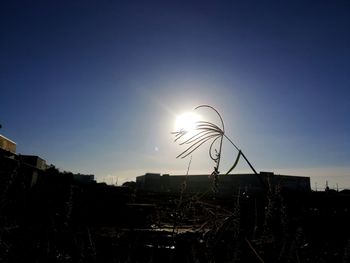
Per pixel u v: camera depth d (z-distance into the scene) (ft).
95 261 12.14
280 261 5.83
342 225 28.43
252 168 6.21
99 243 16.56
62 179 55.57
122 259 14.40
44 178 53.06
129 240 16.88
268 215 6.19
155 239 14.79
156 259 13.14
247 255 5.83
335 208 45.68
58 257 10.51
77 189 37.65
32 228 10.24
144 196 42.16
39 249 9.89
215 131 5.92
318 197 48.08
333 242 19.48
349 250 6.78
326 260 13.62
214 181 6.07
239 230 6.01
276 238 6.20
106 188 49.55
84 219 27.12
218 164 5.94
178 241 8.27
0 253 9.11
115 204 40.91
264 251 5.88
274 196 6.36
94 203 40.29
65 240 11.25
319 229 27.37
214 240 6.01
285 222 6.25
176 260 7.94
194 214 6.40
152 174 170.40
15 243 9.58
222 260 5.91
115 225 35.09
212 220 6.05
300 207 31.94
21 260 9.23
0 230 9.12
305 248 13.44
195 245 6.48
